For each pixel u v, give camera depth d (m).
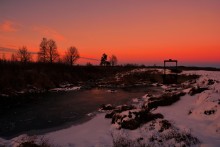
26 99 28.98
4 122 17.66
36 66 52.56
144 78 57.50
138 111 14.23
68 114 20.16
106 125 15.11
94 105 24.64
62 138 12.84
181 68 66.25
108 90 38.91
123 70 84.88
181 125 11.62
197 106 14.60
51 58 72.06
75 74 59.62
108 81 56.38
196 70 57.69
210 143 8.55
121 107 18.75
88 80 60.00
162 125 11.77
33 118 18.89
